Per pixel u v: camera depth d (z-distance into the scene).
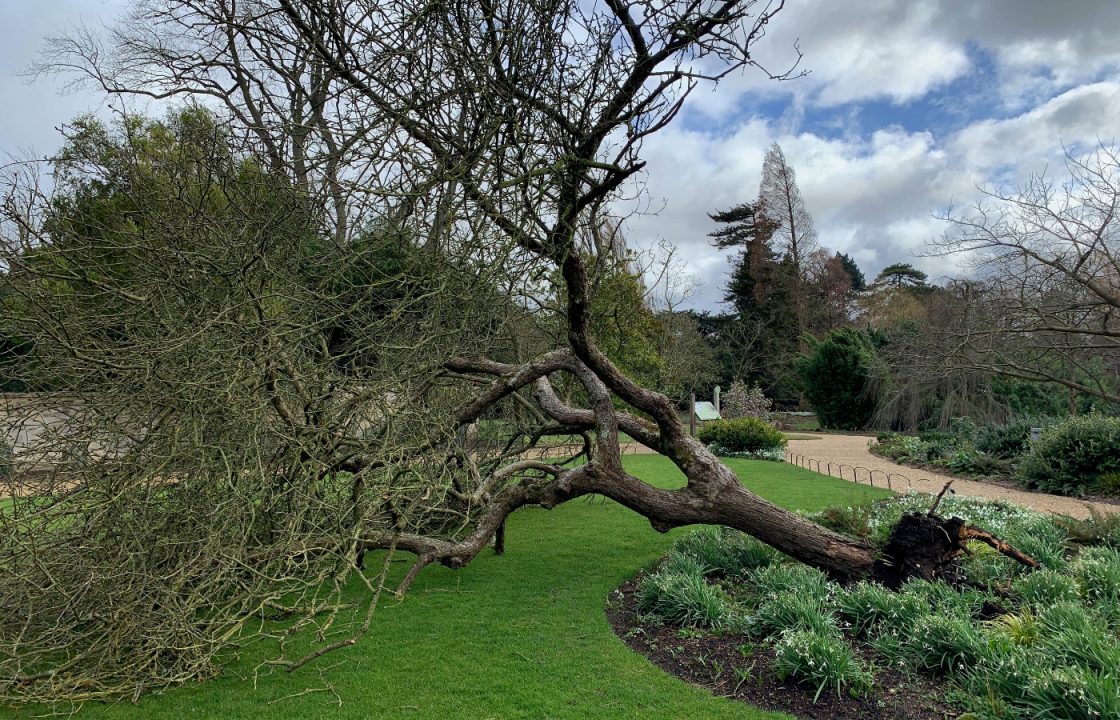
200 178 5.87
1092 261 10.48
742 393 30.73
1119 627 4.60
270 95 5.38
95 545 4.37
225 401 4.83
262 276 5.58
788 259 43.56
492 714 3.96
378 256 6.59
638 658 4.75
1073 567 5.73
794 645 4.23
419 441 6.07
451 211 5.44
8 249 4.88
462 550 5.76
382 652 4.93
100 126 7.61
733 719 3.82
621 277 13.33
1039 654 3.98
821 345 30.05
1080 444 11.56
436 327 6.09
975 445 15.77
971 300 13.63
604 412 6.50
